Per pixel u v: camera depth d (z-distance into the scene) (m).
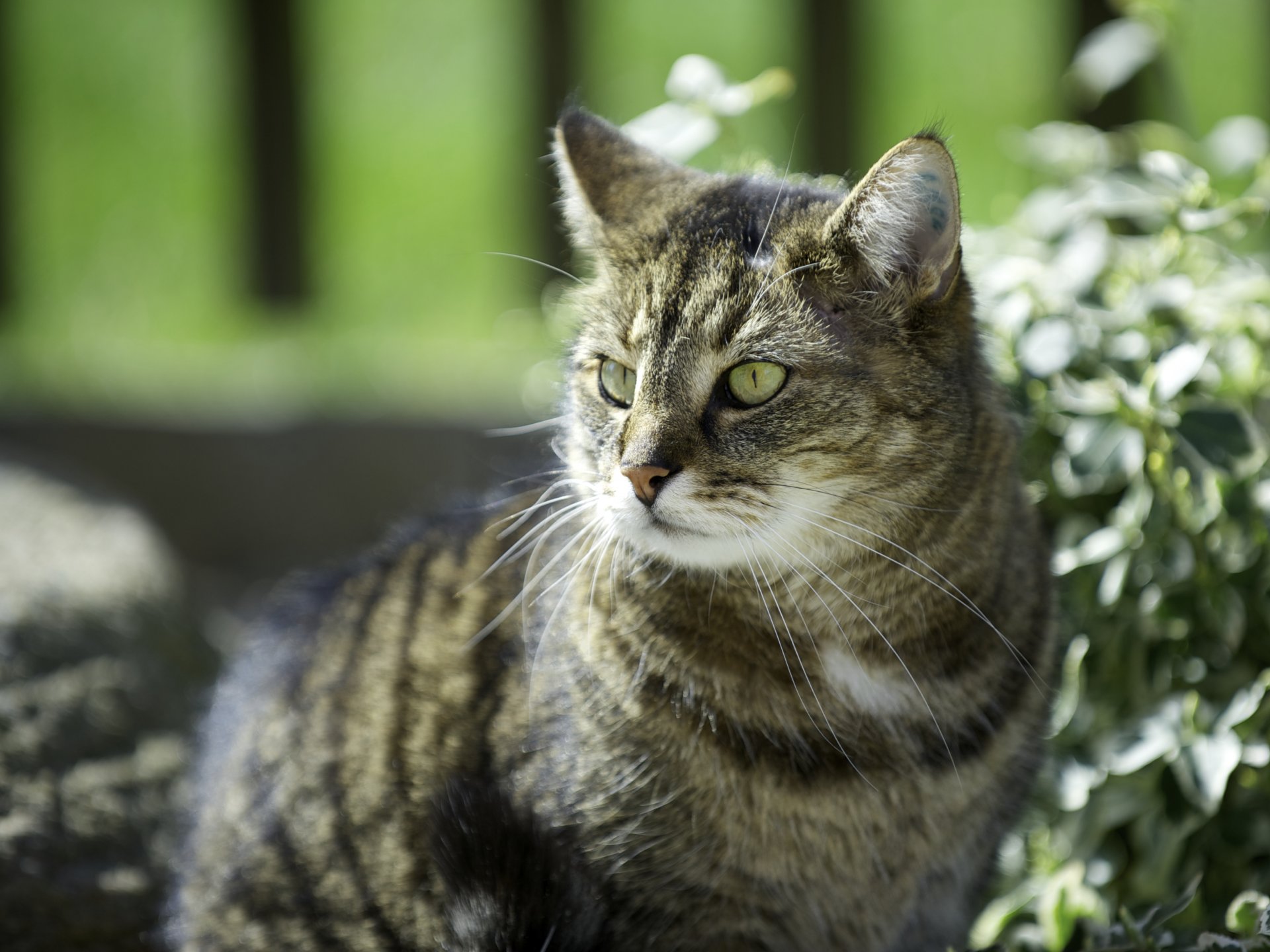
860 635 1.09
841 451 1.08
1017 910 1.19
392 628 1.15
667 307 1.09
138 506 1.75
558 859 1.07
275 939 1.14
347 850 1.12
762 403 1.08
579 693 1.08
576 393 1.12
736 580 1.09
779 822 1.08
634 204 1.13
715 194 1.12
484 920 1.06
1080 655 1.19
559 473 1.15
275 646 1.20
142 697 1.32
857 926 1.12
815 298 1.08
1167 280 1.24
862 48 1.77
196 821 1.18
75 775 1.25
